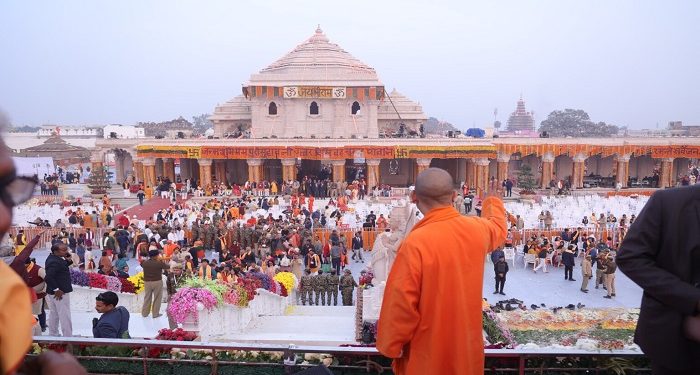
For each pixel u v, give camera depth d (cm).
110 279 1617
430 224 401
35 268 1228
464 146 5138
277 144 5100
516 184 5841
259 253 2709
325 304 2216
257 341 1337
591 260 2411
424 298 379
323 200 4594
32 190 221
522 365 608
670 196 330
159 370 727
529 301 2219
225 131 6406
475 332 396
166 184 4931
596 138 5541
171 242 2494
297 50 6159
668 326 316
